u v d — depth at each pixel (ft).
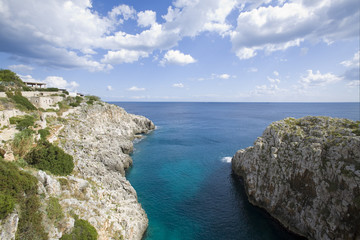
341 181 93.81
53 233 61.31
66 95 287.07
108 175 133.18
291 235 104.27
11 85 211.20
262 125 457.68
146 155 236.43
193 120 577.02
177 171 187.01
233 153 240.94
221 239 100.68
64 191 80.48
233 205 129.90
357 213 84.84
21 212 57.36
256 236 102.89
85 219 75.72
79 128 202.08
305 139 122.01
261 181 130.11
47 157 98.99
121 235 86.58
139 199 137.39
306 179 108.47
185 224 111.55
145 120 400.67
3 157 83.25
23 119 126.72
